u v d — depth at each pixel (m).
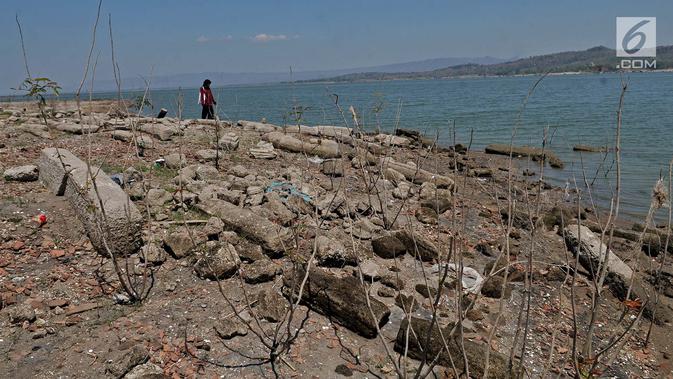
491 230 7.86
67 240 5.60
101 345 4.07
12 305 4.51
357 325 4.63
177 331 4.35
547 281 6.25
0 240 5.36
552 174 13.76
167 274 5.24
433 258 6.34
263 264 5.37
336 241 5.89
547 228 8.45
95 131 11.13
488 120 27.61
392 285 5.54
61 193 6.50
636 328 5.37
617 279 6.08
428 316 5.07
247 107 34.12
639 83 74.38
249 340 4.36
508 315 5.32
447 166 12.55
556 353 4.70
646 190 12.00
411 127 23.48
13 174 7.00
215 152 9.89
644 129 22.14
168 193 6.86
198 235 5.75
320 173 9.88
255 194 7.44
